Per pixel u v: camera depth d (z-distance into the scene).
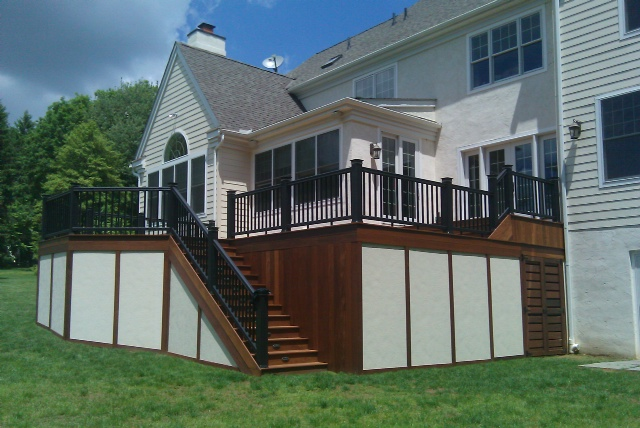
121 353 10.26
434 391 7.66
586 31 12.33
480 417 6.19
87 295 11.59
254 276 11.07
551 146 13.01
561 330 12.21
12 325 12.99
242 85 18.42
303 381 8.10
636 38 11.53
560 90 12.61
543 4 13.23
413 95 15.97
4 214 34.72
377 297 9.17
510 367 9.79
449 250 10.40
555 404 6.88
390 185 10.11
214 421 6.05
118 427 5.83
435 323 9.95
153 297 10.98
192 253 10.44
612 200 11.71
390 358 9.20
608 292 11.72
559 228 12.50
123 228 11.61
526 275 11.74
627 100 11.59
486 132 14.07
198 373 8.55
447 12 16.50
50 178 36.34
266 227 11.15
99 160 36.62
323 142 13.76
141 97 48.47
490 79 14.18
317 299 9.66
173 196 11.24
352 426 5.89
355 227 9.09
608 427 5.92
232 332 9.00
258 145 15.86
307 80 19.41
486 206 11.52
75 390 7.36
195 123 16.73
